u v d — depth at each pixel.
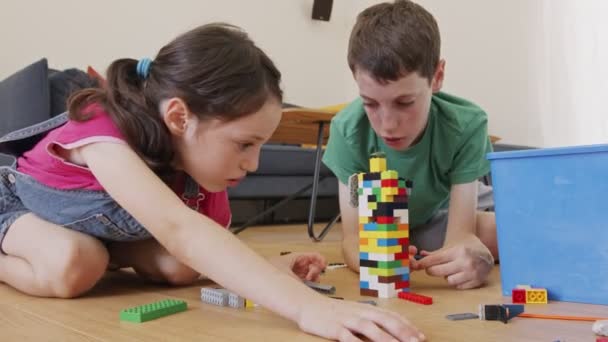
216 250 0.77
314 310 0.71
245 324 0.77
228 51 0.91
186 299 0.98
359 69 1.11
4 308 0.91
